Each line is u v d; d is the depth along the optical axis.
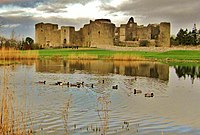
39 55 80.56
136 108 21.66
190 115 19.78
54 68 55.16
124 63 67.38
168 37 120.94
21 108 19.69
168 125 17.25
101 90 30.14
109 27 124.44
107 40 124.31
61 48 112.50
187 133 15.88
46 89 29.61
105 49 106.50
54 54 84.12
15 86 30.95
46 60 72.81
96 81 37.88
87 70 52.44
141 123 17.61
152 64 65.00
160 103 23.77
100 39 123.81
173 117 19.05
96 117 18.67
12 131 13.90
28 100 23.31
